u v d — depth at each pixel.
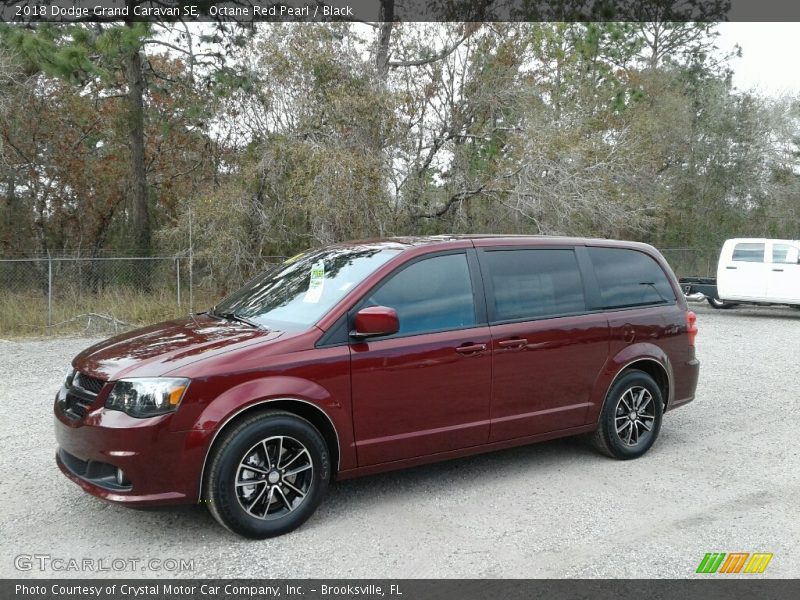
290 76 16.72
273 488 4.20
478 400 4.98
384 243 5.21
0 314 13.54
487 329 5.04
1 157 18.25
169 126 20.52
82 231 20.98
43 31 13.23
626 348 5.80
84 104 19.70
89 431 3.99
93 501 4.78
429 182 19.14
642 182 21.73
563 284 5.57
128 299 15.21
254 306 5.11
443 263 5.01
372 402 4.52
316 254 5.52
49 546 4.10
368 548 4.10
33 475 5.27
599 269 5.85
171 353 4.21
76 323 13.80
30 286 15.83
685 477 5.43
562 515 4.64
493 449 5.16
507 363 5.10
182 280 16.03
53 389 8.23
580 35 20.69
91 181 20.56
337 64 16.91
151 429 3.88
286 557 3.97
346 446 4.45
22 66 16.31
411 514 4.62
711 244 29.05
